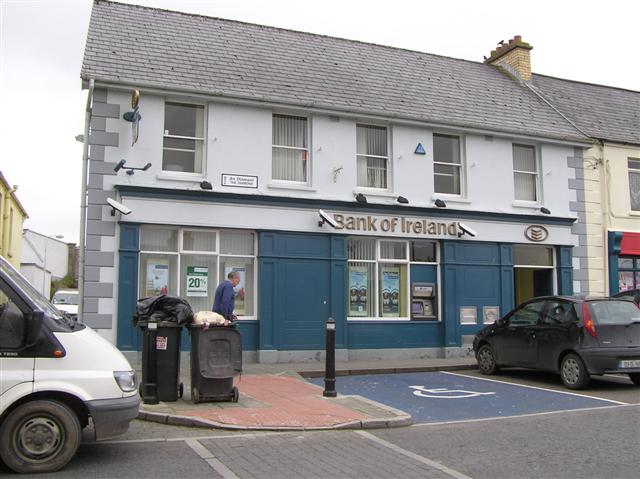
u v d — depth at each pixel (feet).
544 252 56.44
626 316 36.42
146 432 24.49
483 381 39.75
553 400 32.86
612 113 64.95
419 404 31.71
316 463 20.31
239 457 20.90
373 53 58.54
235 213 44.93
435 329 51.08
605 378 41.24
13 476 18.45
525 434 24.75
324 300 47.09
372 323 49.01
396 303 50.49
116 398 19.89
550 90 64.90
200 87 44.27
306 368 42.50
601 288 57.52
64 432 19.02
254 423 25.49
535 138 55.42
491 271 53.06
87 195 41.68
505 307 53.01
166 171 44.14
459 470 19.58
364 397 33.58
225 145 45.27
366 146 50.57
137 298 41.78
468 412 29.73
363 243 49.75
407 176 50.85
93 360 19.93
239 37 52.85
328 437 24.18
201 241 44.86
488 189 53.78
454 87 58.23
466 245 52.31
